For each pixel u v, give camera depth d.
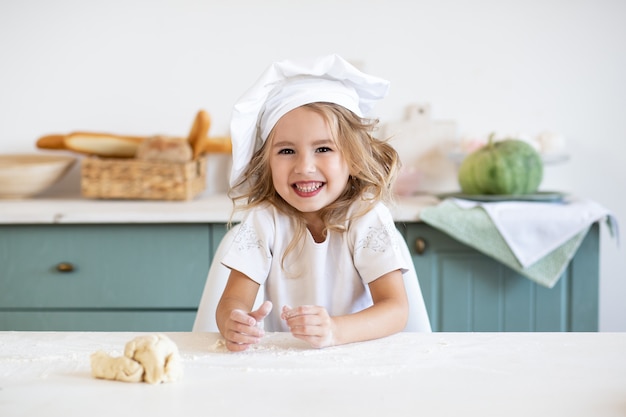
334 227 1.47
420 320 1.53
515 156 2.37
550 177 2.72
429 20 2.68
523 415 0.88
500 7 2.68
